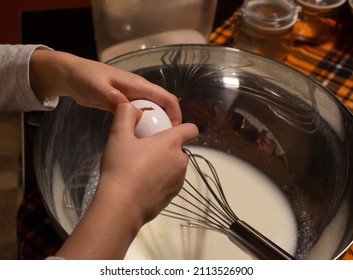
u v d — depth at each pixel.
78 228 0.46
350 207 0.61
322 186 0.69
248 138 0.79
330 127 0.69
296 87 0.72
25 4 1.27
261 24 0.86
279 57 0.90
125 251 0.47
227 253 0.67
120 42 0.87
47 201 0.56
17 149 1.31
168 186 0.52
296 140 0.74
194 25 0.87
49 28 0.95
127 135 0.52
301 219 0.71
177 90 0.77
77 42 0.93
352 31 0.93
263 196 0.74
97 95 0.61
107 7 0.82
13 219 1.20
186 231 0.69
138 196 0.48
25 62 0.66
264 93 0.75
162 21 0.85
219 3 1.03
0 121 1.35
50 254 0.67
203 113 0.79
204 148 0.80
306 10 0.91
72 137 0.69
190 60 0.75
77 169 0.70
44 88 0.68
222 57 0.75
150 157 0.50
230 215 0.66
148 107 0.61
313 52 0.94
